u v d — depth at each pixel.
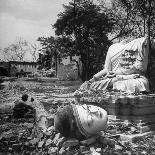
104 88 11.80
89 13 33.78
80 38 34.59
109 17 32.72
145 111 10.65
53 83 31.41
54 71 43.62
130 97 10.30
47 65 48.84
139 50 11.89
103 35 34.00
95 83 12.16
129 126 10.15
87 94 11.51
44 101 14.37
